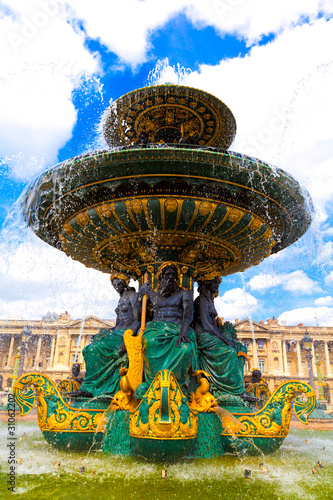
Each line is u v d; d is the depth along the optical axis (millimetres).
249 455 4418
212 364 5070
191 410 4004
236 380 5074
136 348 4840
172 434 3740
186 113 6539
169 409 3773
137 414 3988
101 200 4984
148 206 4777
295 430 8914
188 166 4469
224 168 4500
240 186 4750
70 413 4449
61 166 4707
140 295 5266
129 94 6219
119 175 4637
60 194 5121
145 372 4648
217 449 4395
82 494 2871
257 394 6855
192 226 5055
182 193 4770
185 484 3178
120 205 4852
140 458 4082
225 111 6469
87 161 4516
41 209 5590
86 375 5238
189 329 5098
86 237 5645
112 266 6270
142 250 5438
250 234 5395
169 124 6734
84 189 4883
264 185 4812
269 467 3812
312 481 3322
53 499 2750
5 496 2791
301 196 5242
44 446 4785
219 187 4797
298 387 4652
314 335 62906
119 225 5137
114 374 5043
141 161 4438
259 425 4523
